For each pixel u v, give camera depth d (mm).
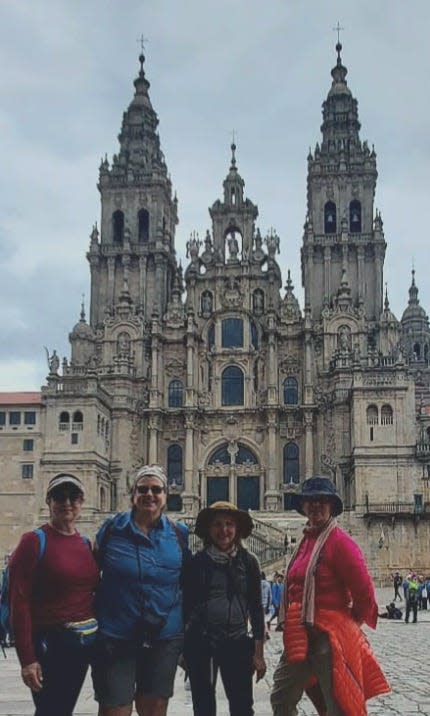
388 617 52219
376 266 108250
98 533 12102
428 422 101688
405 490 92062
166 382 107250
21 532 93188
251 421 105000
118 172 114688
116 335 107000
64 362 101375
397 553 86562
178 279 111188
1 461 95000
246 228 111250
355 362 95375
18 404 95688
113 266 111125
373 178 111250
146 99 120188
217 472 104375
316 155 112625
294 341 106812
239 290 108125
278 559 77812
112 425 102312
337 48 120500
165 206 116500
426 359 167625
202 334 108062
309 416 102375
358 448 93500
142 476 11984
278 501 101562
